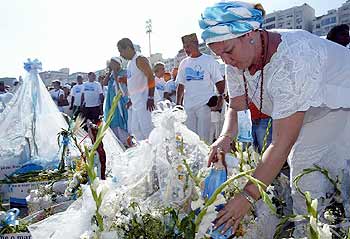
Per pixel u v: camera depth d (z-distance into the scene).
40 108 5.69
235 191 2.26
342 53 2.53
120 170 2.39
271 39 2.21
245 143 3.00
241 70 2.44
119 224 2.04
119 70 6.60
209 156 2.40
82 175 3.90
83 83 11.44
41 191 4.09
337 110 2.60
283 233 2.53
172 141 2.35
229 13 2.04
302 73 2.13
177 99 6.52
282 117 2.13
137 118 6.10
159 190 2.27
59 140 5.21
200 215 2.05
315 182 2.62
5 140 5.50
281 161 2.09
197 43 6.23
